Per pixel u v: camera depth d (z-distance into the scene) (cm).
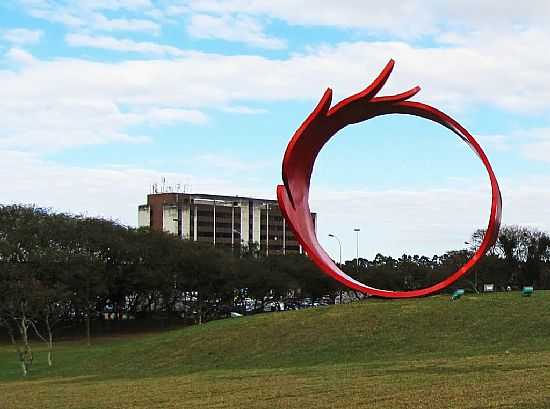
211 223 14438
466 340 3002
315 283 9581
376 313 3488
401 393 1741
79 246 7081
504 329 3058
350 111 2903
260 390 2019
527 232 9338
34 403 2155
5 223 6738
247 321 3759
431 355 2839
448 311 3381
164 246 8144
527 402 1486
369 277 9788
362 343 3144
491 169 2903
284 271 9356
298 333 3394
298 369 2652
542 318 3117
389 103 2881
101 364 3619
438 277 9494
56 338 7381
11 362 4938
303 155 3028
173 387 2308
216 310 8969
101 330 8131
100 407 1923
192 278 8319
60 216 7375
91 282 7019
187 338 3666
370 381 2041
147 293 8331
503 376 1916
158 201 14275
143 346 3741
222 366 3173
